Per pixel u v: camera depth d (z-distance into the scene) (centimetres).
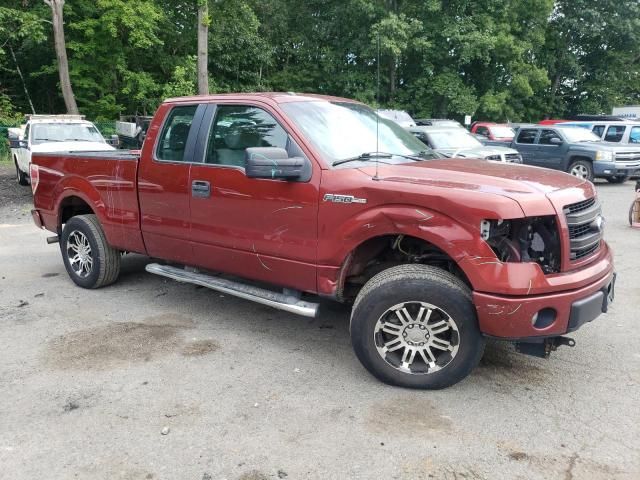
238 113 448
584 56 3706
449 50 2941
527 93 3114
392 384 378
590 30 3334
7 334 476
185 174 470
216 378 395
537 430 324
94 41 2395
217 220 452
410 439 317
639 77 3709
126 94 2567
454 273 372
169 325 497
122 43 2497
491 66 3127
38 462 300
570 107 3800
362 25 2955
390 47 2684
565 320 337
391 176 377
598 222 383
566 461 295
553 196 344
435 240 343
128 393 373
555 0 3259
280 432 326
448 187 349
